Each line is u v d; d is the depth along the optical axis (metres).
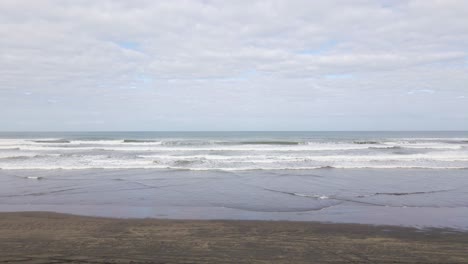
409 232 6.35
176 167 16.62
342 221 7.25
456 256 4.96
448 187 11.54
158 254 4.97
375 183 12.30
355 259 4.81
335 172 15.14
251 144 33.44
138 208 8.56
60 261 4.65
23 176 13.82
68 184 12.05
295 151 25.41
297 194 10.34
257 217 7.64
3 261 4.63
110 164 17.48
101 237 5.88
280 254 5.02
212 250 5.18
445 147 29.69
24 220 7.18
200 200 9.53
